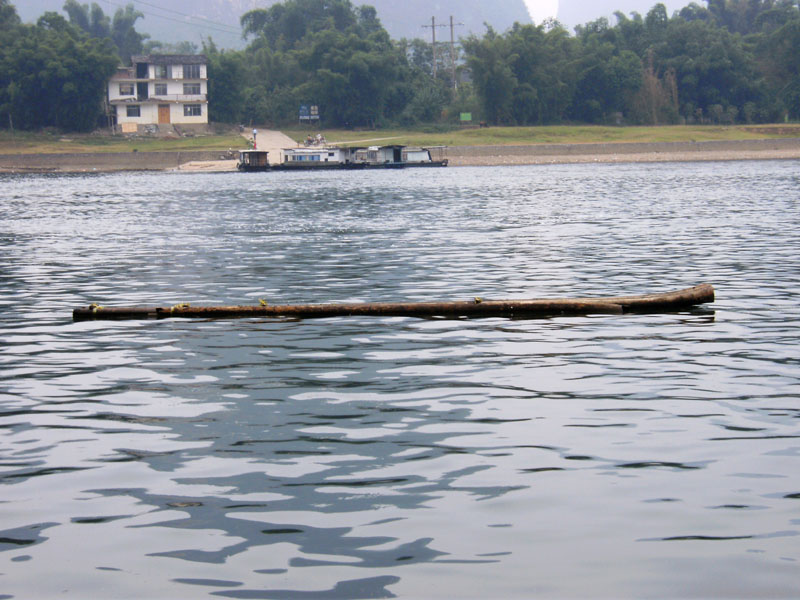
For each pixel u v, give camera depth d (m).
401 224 46.31
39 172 127.81
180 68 150.50
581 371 15.64
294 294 24.98
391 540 8.91
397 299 23.94
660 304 21.55
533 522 9.26
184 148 138.38
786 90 183.75
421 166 134.38
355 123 170.75
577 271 28.66
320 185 90.31
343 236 40.69
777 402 13.54
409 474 10.69
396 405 13.68
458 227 44.09
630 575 8.13
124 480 10.64
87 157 130.88
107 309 21.44
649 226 43.41
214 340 18.70
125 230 45.34
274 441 12.02
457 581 8.08
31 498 10.12
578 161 146.25
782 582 7.96
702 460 11.02
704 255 32.28
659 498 9.83
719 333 18.72
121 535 9.12
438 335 18.88
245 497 10.05
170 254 34.81
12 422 13.07
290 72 181.00
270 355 17.25
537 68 175.62
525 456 11.26
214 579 8.20
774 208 53.44
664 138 156.38
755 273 27.66
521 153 147.12
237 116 161.38
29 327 20.47
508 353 17.11
